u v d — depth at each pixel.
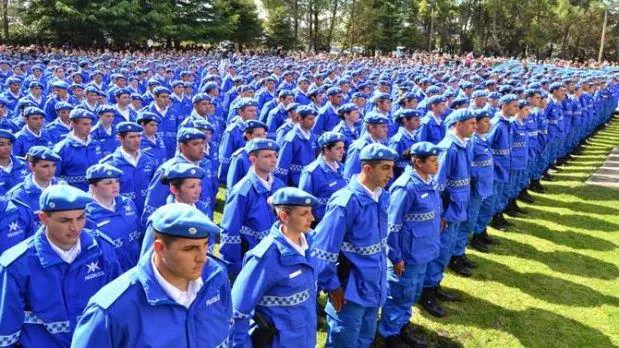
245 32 51.59
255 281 3.39
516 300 6.35
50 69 17.94
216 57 33.78
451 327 5.71
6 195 5.10
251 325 3.51
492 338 5.52
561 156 13.31
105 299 2.45
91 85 11.21
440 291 6.32
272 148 4.97
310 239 4.24
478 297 6.41
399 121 8.10
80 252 3.61
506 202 8.84
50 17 40.28
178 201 4.43
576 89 13.84
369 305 4.29
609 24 56.53
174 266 2.44
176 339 2.50
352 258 4.24
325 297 6.07
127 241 4.93
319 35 59.00
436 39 61.19
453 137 6.14
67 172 7.07
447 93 12.31
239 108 8.50
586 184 11.52
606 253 7.80
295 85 15.27
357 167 6.86
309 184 6.06
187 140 5.57
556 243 8.17
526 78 17.36
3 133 5.91
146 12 43.12
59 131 8.56
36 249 3.44
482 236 7.98
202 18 47.66
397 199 4.86
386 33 56.66
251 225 4.91
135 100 10.87
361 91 12.46
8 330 3.31
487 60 34.69
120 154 6.38
